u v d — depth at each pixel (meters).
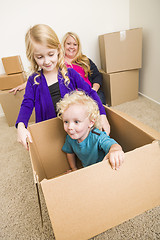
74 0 1.82
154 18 1.60
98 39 2.03
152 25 1.65
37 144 0.94
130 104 1.91
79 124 0.77
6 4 1.70
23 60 1.94
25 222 0.84
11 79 1.73
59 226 0.55
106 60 1.75
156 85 1.81
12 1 1.70
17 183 1.08
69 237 0.58
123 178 0.60
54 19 1.85
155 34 1.64
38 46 0.81
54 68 0.99
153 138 0.66
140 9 1.78
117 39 1.67
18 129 0.83
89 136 0.85
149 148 0.62
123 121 0.86
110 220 0.64
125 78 1.86
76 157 1.08
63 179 0.53
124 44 1.70
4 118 2.08
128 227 0.74
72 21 1.89
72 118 0.76
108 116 1.03
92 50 2.07
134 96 1.99
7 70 1.73
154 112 1.67
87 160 0.93
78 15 1.88
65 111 0.77
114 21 2.01
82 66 1.78
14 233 0.80
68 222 0.56
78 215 0.57
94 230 0.62
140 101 1.95
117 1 1.92
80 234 0.60
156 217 0.77
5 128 1.83
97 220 0.61
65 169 1.11
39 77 1.01
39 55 0.85
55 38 0.86
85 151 0.89
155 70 1.77
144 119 1.57
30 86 1.02
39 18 1.81
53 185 0.53
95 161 0.90
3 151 1.43
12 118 1.82
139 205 0.66
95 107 0.85
